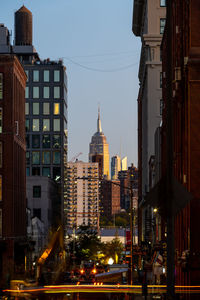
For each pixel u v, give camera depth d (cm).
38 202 17525
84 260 18862
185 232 5031
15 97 11956
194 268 4634
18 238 12012
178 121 5738
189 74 4722
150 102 13125
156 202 1941
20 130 12694
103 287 6412
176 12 5984
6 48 16588
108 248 19912
